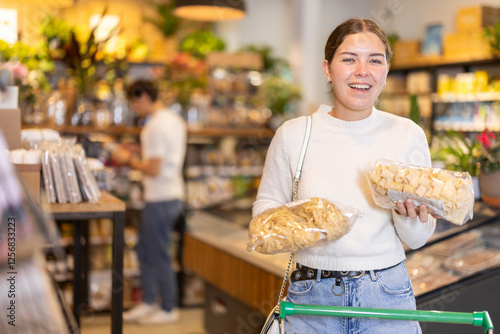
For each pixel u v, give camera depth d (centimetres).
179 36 959
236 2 547
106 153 523
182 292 546
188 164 632
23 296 114
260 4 1052
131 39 842
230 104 741
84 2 883
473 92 748
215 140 678
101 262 530
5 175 111
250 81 752
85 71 493
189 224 449
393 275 183
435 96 807
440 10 871
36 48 447
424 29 856
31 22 468
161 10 916
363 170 183
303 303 186
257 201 199
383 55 183
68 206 239
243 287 344
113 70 546
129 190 564
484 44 727
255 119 706
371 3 1019
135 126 564
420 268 280
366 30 183
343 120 188
